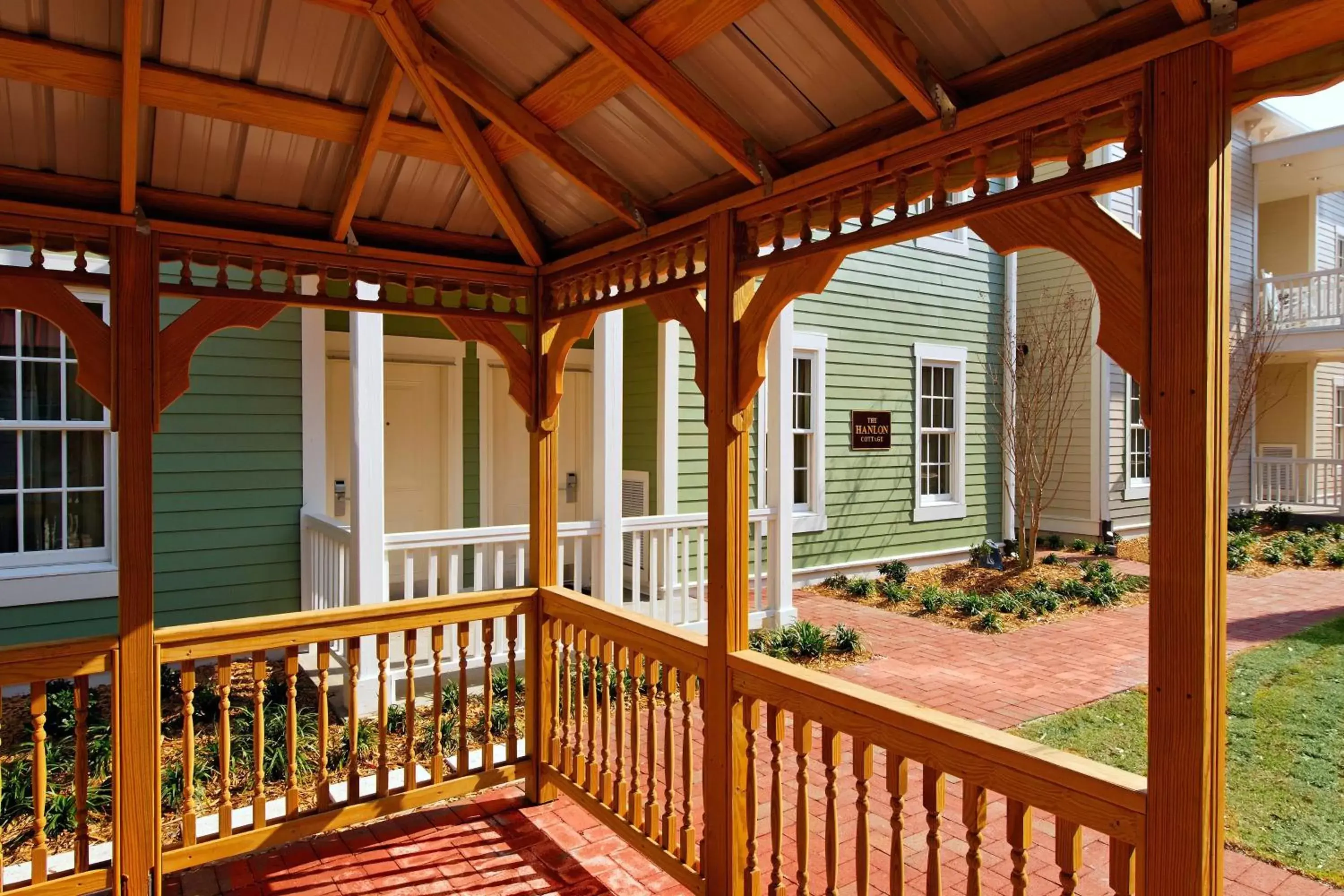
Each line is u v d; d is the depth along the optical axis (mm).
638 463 7719
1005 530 10805
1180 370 1532
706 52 2127
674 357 7301
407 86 2750
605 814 3355
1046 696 5266
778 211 2516
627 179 2900
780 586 6746
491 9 2309
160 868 2904
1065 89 1708
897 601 8102
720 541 2760
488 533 5262
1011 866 3279
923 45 1861
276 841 3174
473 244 3650
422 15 2404
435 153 3033
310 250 3254
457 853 3354
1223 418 1529
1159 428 1566
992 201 1887
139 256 2889
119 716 2822
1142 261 1610
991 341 10648
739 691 2695
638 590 5996
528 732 3865
